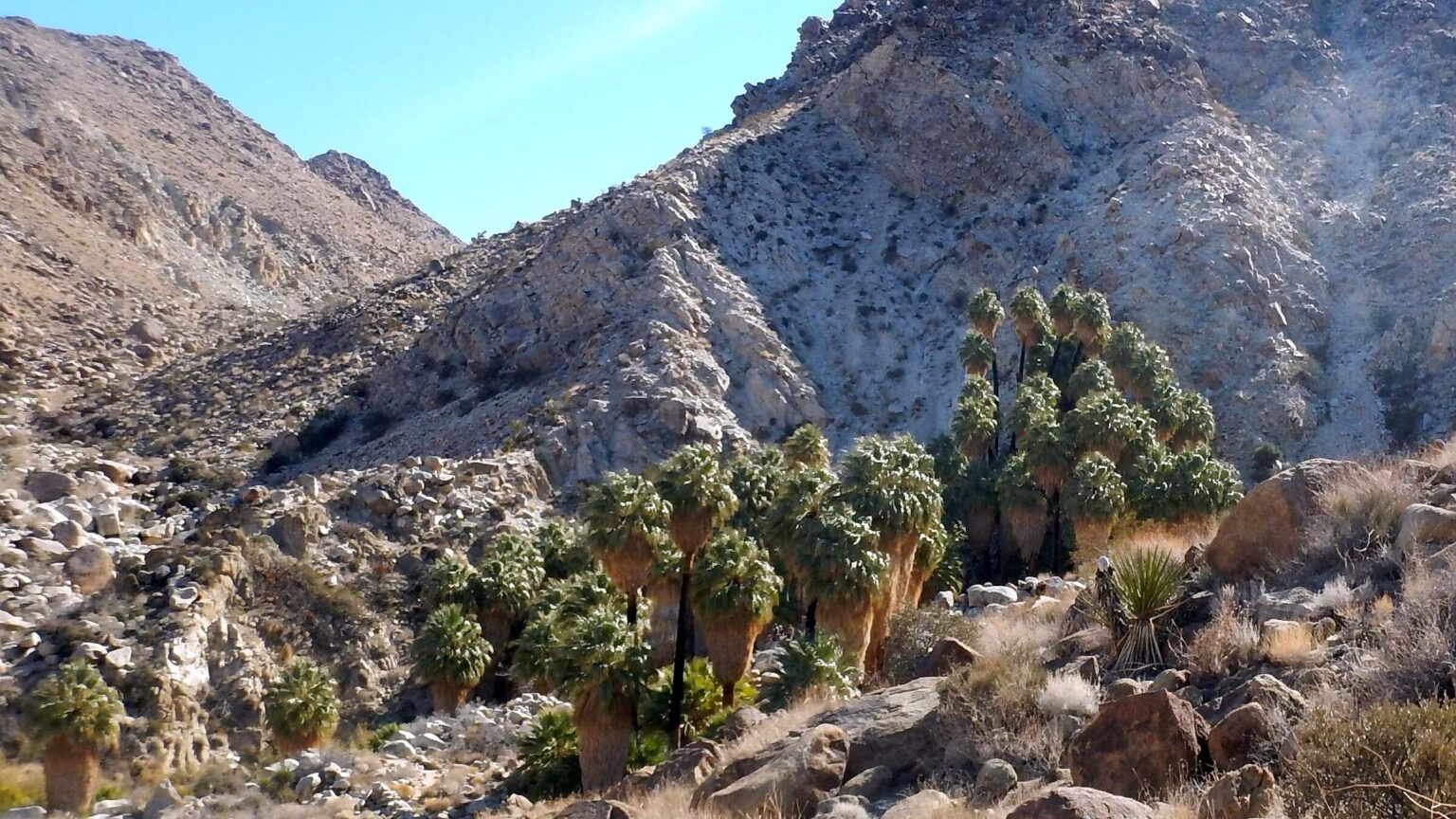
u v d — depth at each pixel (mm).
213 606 51438
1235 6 119625
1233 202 90688
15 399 96750
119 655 46562
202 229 156750
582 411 74625
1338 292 84875
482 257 119812
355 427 90125
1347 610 12656
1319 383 77375
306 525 59719
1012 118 106125
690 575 38938
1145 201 93375
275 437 88000
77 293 121812
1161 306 83438
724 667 36312
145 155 167500
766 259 96250
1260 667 12281
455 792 35094
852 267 98875
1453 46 108438
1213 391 78312
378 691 53219
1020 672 13391
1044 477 59750
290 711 45188
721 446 74625
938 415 82750
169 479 74188
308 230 175125
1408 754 8727
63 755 38781
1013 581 61062
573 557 57500
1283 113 106125
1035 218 98688
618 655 32906
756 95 142000
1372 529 14266
